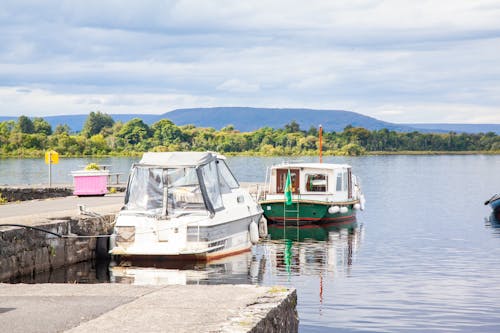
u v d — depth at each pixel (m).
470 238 29.25
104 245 21.36
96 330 7.44
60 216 20.86
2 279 16.42
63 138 172.00
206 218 19.97
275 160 147.75
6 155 158.62
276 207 32.56
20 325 7.66
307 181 33.81
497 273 20.30
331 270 20.64
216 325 7.61
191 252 19.72
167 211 20.39
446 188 69.81
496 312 15.20
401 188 69.25
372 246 26.41
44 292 9.34
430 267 21.39
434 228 33.16
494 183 79.94
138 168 21.08
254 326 7.61
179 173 20.86
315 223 32.91
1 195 38.03
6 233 16.69
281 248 25.64
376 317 14.70
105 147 177.88
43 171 91.31
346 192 34.81
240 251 22.12
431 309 15.42
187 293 9.22
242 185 43.44
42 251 18.47
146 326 7.57
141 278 18.36
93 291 9.37
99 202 28.78
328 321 14.30
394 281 18.84
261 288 9.57
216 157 22.44
